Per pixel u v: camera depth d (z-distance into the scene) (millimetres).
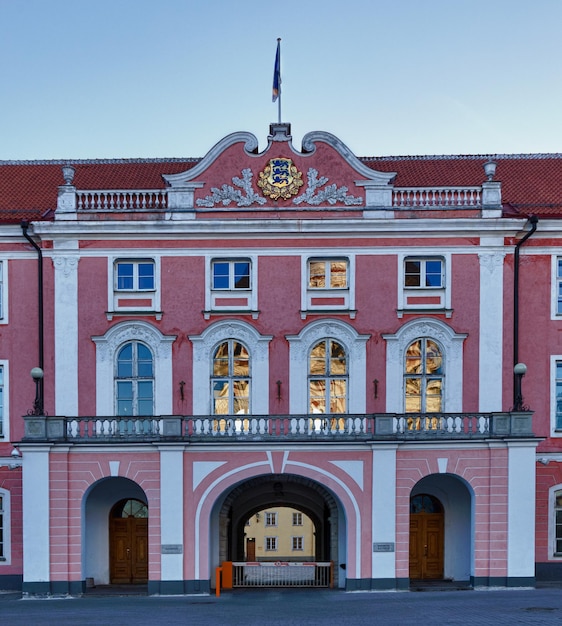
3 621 19812
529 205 28156
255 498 30922
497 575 24984
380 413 25250
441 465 25219
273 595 24797
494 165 27250
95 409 26875
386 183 27000
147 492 25312
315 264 27328
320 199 27031
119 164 33344
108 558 27828
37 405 25891
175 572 25047
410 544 28203
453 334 26828
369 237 27016
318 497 30094
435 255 27000
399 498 25172
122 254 27125
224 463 25391
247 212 27031
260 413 26891
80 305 27078
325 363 27125
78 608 22328
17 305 27547
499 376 26797
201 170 27141
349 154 27031
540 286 27359
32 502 25094
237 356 27188
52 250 27203
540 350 27297
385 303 27031
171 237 27109
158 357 27000
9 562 27266
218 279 27328
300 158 27109
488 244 26922
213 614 20531
